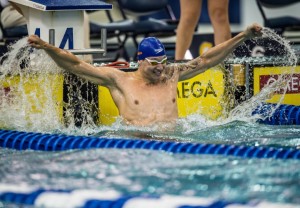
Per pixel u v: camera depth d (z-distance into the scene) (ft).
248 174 34.24
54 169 35.53
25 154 40.73
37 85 51.55
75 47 53.21
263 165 36.24
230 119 51.93
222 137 45.52
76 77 51.85
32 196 29.53
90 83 52.19
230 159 37.70
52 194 29.58
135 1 75.72
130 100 48.98
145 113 48.78
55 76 51.60
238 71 54.80
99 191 30.07
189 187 31.91
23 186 30.96
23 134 45.29
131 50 75.41
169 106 49.37
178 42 63.93
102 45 53.16
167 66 50.14
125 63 56.13
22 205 29.30
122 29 75.00
